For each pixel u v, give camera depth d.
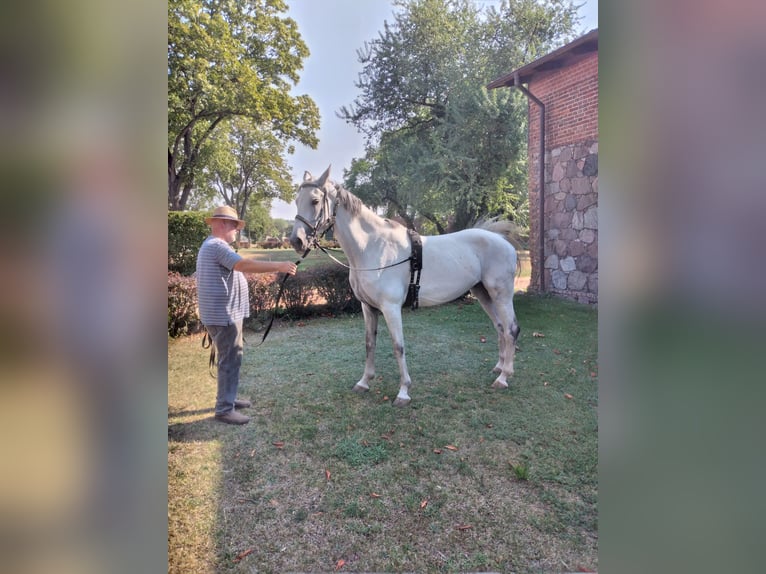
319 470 2.04
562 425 2.42
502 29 6.18
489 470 2.02
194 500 1.83
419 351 3.75
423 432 2.35
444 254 2.80
